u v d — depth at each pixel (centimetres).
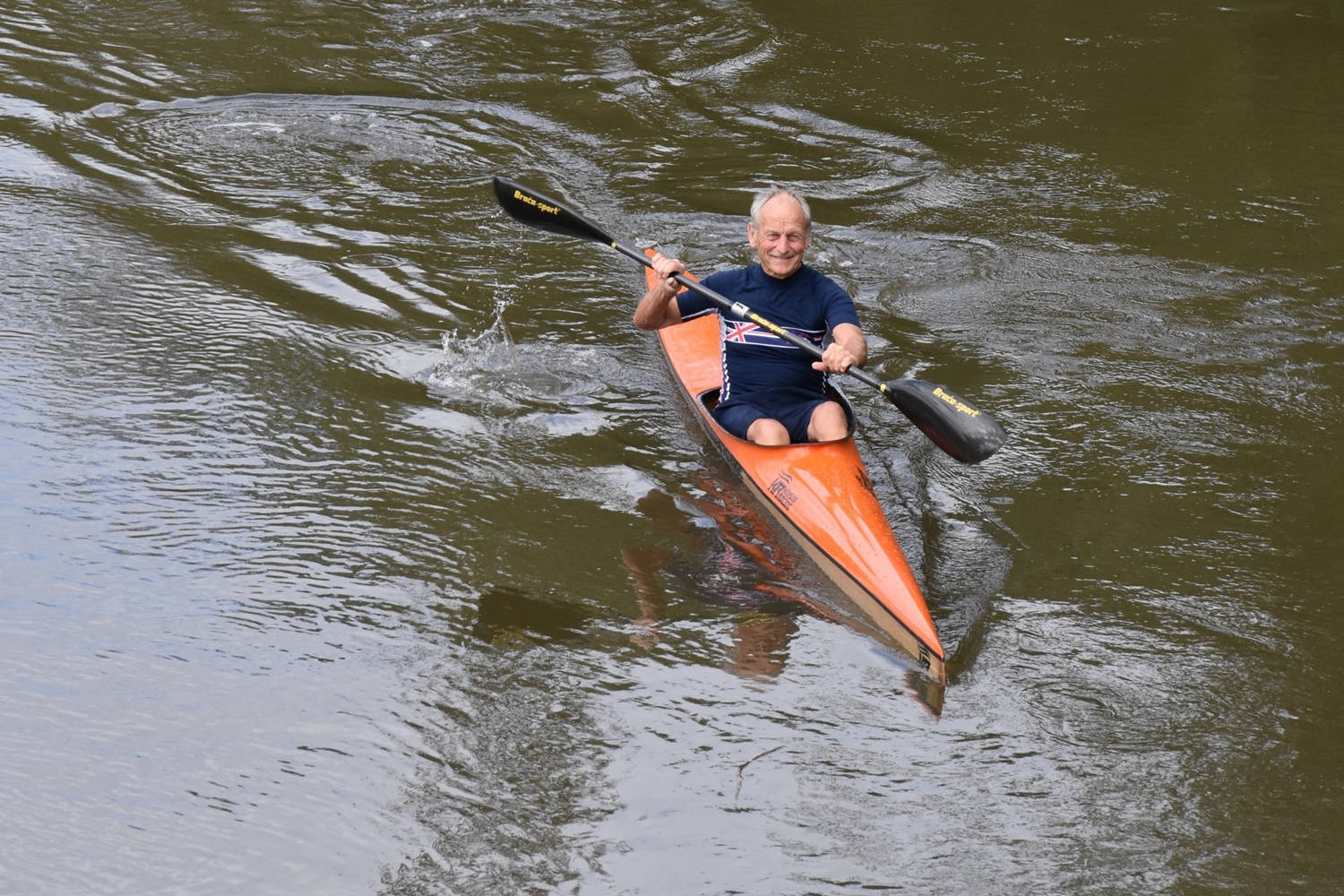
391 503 1875
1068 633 1619
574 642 1584
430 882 1216
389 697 1473
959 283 2770
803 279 1986
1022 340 2495
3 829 1267
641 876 1225
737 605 1670
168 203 2986
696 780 1358
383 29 4444
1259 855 1255
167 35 4247
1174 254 2927
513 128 3628
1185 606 1675
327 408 2142
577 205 3148
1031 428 2155
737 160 3491
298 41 4262
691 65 4266
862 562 1700
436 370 2300
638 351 2422
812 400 1983
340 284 2631
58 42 4103
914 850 1261
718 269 2828
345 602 1645
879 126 3769
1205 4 5062
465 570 1725
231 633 1576
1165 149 3603
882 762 1387
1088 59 4403
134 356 2272
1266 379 2347
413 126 3588
